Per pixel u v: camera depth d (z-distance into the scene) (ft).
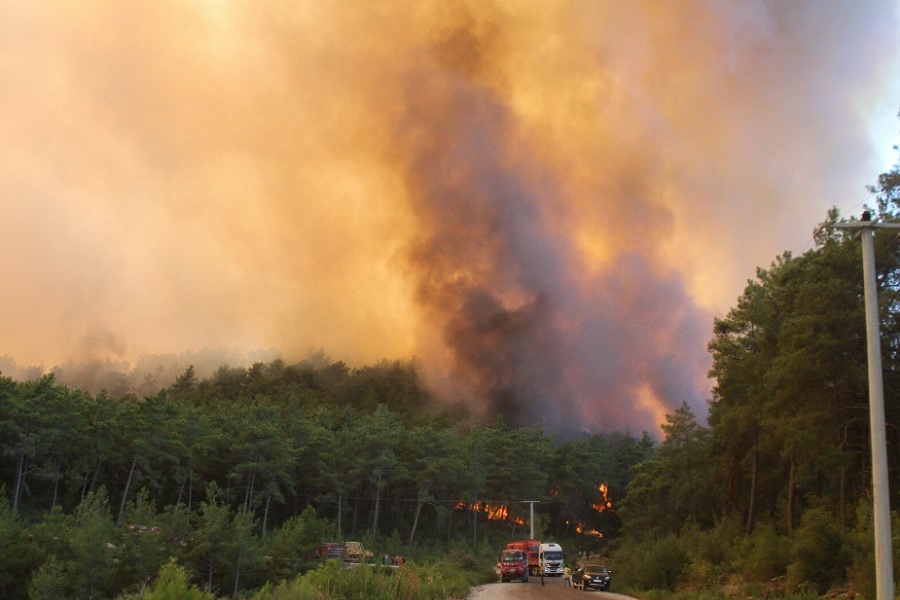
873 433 63.98
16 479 253.85
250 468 286.25
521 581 222.69
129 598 67.36
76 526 172.24
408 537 361.30
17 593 155.43
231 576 181.37
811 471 147.74
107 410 272.51
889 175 121.80
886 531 61.46
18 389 266.77
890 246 116.57
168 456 266.16
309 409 459.73
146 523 180.55
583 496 479.00
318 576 91.61
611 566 227.20
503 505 411.54
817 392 124.57
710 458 241.14
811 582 106.42
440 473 332.60
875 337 65.62
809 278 128.36
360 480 332.60
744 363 161.48
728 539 170.71
